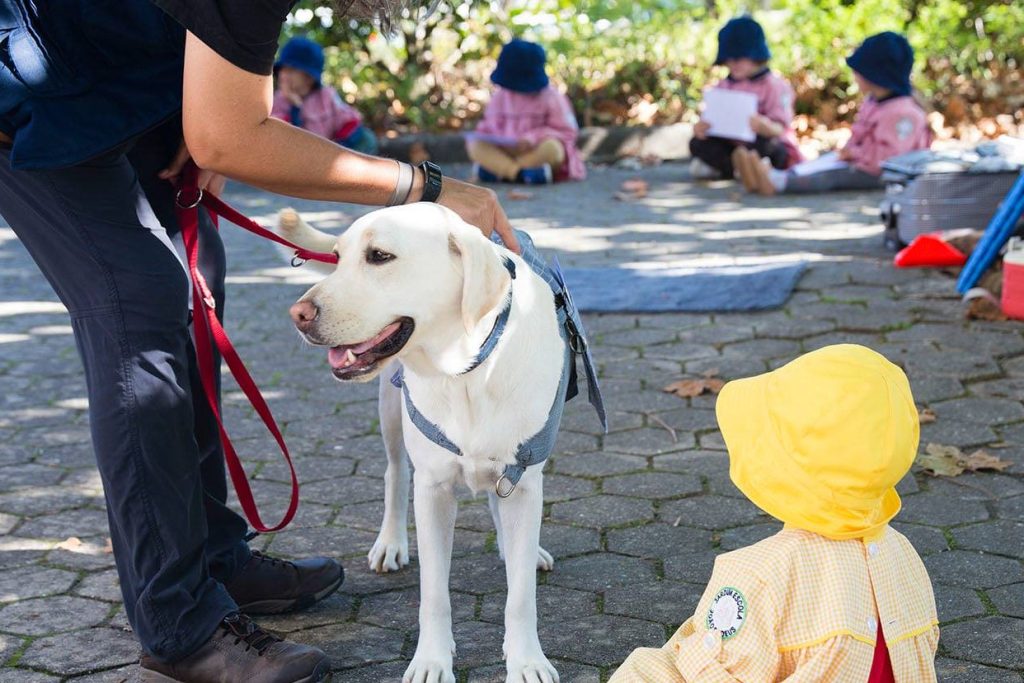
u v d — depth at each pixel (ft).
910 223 19.90
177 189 8.50
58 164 7.11
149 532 7.79
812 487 6.08
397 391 9.66
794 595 6.14
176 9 6.72
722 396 6.60
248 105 7.06
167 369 7.69
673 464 12.16
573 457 12.42
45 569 10.19
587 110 33.78
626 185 28.68
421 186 8.02
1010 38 34.53
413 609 9.43
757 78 29.04
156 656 8.04
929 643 6.46
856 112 33.88
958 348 15.17
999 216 16.93
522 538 8.18
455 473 8.05
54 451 13.00
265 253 22.07
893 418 5.98
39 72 7.10
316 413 14.08
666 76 34.58
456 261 7.39
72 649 8.86
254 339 16.92
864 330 16.12
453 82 35.60
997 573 9.57
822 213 24.66
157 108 7.42
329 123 30.35
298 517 11.21
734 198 26.78
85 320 7.61
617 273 19.49
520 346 7.72
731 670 6.15
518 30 35.27
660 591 9.54
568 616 9.18
